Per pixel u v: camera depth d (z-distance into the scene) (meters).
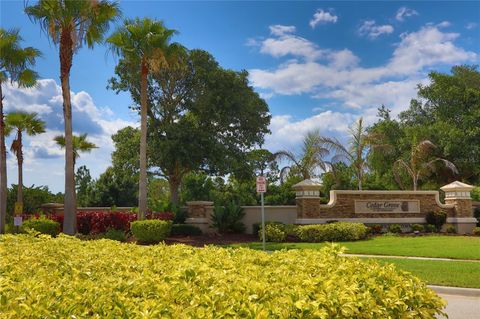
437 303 4.59
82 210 29.91
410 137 36.53
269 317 3.42
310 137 28.62
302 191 23.58
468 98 37.84
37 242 8.91
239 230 24.27
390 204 24.73
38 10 22.08
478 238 21.39
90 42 23.48
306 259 6.02
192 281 4.65
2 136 24.70
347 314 3.79
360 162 29.09
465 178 36.84
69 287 4.36
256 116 36.94
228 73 34.75
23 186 31.05
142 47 22.72
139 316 3.46
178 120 35.59
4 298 3.71
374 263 5.64
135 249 7.69
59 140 29.94
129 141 35.69
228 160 34.53
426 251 16.12
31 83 25.38
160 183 46.94
